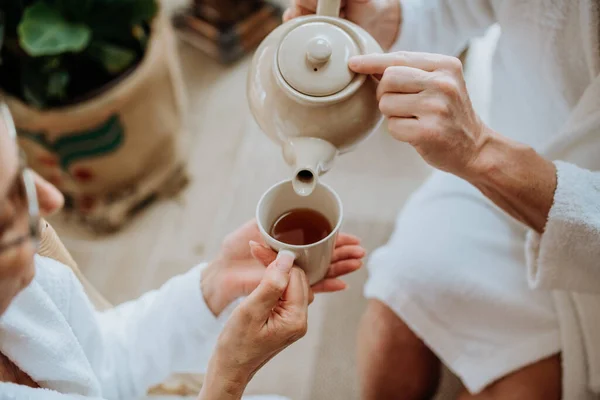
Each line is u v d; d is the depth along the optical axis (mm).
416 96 642
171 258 1607
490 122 1136
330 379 1382
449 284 987
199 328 831
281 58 625
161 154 1660
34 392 629
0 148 431
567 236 760
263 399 891
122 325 866
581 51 841
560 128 952
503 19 903
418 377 1122
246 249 817
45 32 1302
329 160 651
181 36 2045
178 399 886
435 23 973
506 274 989
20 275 477
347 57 625
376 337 1105
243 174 1750
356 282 1512
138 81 1395
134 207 1698
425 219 1067
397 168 1721
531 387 940
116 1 1371
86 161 1489
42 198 524
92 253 1630
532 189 745
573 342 908
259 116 659
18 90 1418
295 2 822
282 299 643
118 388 848
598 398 939
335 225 687
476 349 993
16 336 649
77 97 1380
